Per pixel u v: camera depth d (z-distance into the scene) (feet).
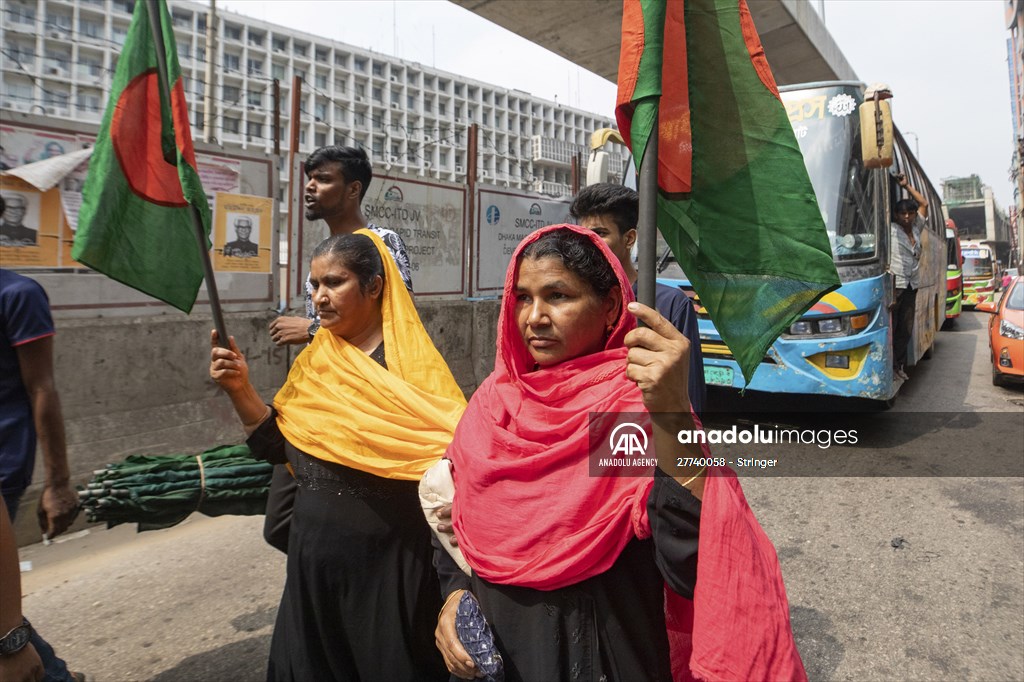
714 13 3.72
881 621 9.11
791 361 17.13
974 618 9.12
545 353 3.70
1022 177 100.01
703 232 3.81
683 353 3.05
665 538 3.16
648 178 3.22
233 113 211.20
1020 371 24.38
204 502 6.40
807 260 3.64
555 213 25.36
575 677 3.45
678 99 3.72
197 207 5.67
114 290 13.08
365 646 5.36
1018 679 7.77
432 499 4.37
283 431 5.68
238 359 5.77
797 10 28.43
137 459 6.40
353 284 5.61
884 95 15.88
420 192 19.93
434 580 5.45
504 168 261.44
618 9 25.81
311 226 16.58
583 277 3.59
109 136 5.97
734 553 3.04
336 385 5.54
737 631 2.98
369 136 256.93
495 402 3.92
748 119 3.72
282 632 5.60
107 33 173.17
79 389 12.26
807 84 18.38
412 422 5.20
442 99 282.15
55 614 9.28
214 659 8.22
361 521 5.25
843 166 17.49
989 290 64.75
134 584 10.22
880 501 13.76
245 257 15.30
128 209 6.07
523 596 3.63
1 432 5.82
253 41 230.89
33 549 11.46
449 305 20.79
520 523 3.56
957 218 149.18
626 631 3.46
